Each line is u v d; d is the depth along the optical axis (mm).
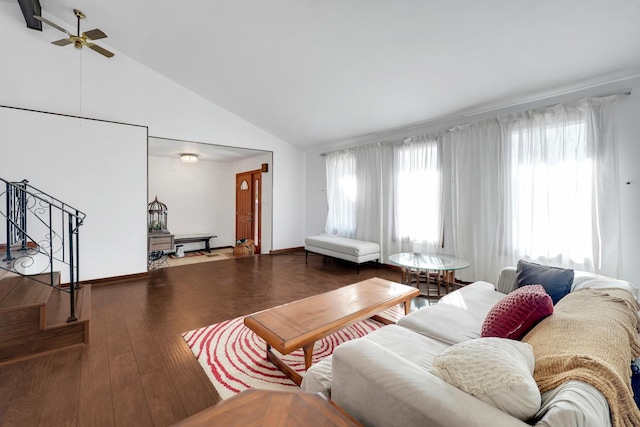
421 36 2623
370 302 2281
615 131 2699
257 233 6758
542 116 3129
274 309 2133
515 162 3355
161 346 2283
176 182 6863
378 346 1192
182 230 6969
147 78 4309
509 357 947
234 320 2777
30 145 3457
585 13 2090
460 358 970
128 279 4137
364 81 3525
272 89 4211
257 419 807
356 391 1075
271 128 5668
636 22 2096
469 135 3756
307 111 4668
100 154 3895
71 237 2299
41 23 3428
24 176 3430
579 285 1978
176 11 3062
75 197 3734
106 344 2301
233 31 3160
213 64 3889
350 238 5523
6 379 1834
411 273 4312
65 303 2592
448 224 4070
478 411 803
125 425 1487
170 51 3793
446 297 2322
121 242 4074
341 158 5684
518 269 2365
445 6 2262
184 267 4996
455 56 2771
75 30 3635
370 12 2490
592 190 2797
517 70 2799
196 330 2555
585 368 871
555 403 756
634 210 2668
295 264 5258
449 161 4043
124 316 2854
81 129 3762
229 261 5492
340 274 4551
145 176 4262
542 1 2064
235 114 5324
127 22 3422
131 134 4129
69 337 2238
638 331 1391
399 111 4035
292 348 1657
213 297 3451
